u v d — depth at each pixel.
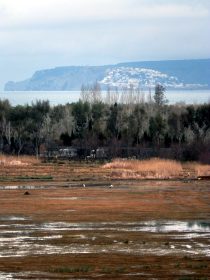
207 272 89.75
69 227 124.62
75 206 152.00
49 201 159.88
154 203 157.50
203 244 108.81
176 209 148.25
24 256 99.44
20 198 165.25
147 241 111.25
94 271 89.75
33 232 119.25
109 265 93.69
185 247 106.38
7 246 106.69
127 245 107.81
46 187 189.62
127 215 139.50
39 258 98.06
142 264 94.50
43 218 135.12
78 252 102.50
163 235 116.62
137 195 172.00
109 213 142.00
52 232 119.31
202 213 142.75
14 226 125.56
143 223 129.75
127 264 94.50
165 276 87.12
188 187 190.50
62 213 141.75
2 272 88.94
